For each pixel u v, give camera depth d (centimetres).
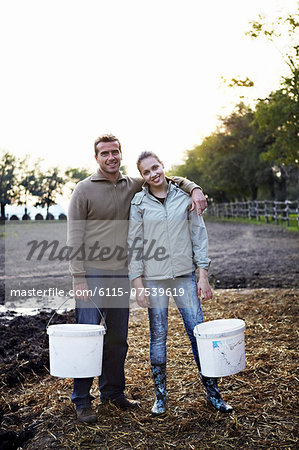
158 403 336
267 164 2761
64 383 401
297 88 1209
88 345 312
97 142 342
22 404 366
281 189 2928
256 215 2720
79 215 340
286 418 316
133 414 336
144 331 533
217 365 317
